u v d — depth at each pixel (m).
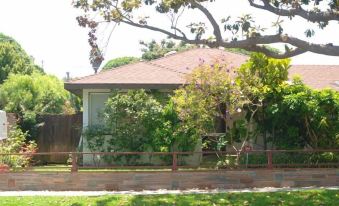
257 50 11.53
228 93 16.50
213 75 16.50
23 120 22.20
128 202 12.80
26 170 15.79
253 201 12.84
